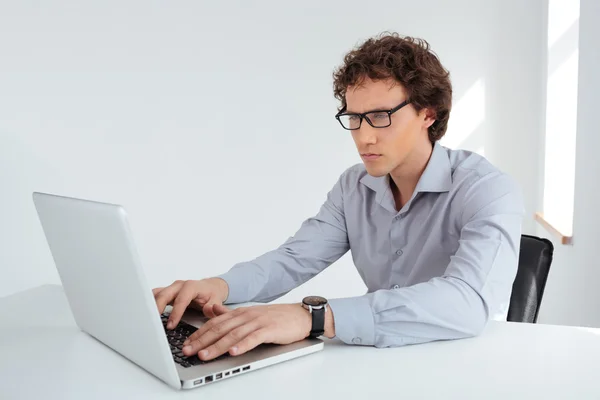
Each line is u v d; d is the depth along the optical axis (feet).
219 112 10.44
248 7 10.48
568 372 3.24
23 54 8.76
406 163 5.02
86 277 3.46
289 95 10.91
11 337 3.95
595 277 7.77
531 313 4.93
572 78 10.80
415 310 3.68
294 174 11.10
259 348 3.53
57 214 3.50
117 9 9.43
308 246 5.57
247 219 10.84
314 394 2.99
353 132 4.57
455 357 3.49
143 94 9.77
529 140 11.58
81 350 3.69
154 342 3.00
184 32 10.02
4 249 8.68
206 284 4.51
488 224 4.37
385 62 4.39
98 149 9.46
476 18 11.34
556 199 11.04
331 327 3.69
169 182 10.13
